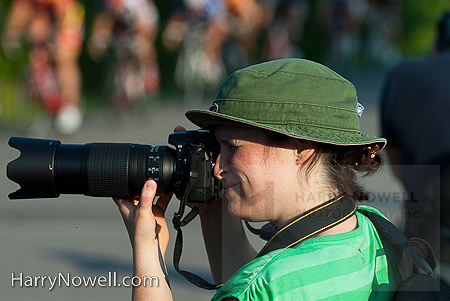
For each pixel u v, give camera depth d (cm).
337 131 554
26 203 2025
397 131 802
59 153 695
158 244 650
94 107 4131
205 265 1369
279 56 6388
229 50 5503
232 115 564
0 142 3039
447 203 657
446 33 918
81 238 1692
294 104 547
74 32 3106
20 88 3225
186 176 672
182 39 4441
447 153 761
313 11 7356
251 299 518
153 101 4459
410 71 816
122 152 687
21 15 3058
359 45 8038
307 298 516
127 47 3528
